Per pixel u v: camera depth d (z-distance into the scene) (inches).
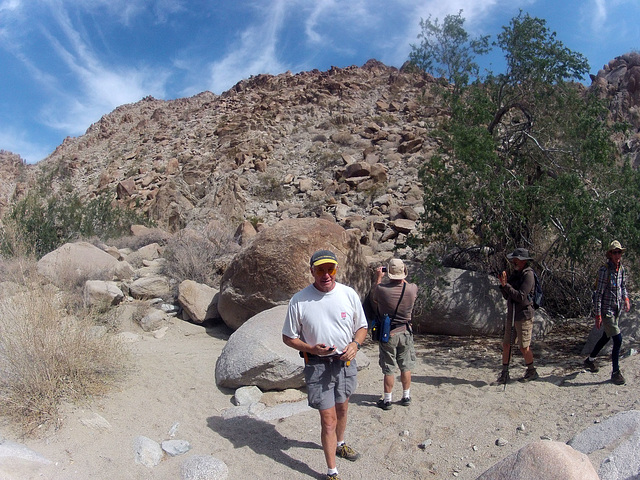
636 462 139.3
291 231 315.3
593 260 328.2
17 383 192.4
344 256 319.6
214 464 166.6
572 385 223.5
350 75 1830.7
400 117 1327.5
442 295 321.4
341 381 166.6
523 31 363.6
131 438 184.4
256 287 307.6
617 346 217.8
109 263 420.5
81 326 231.5
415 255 427.8
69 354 212.1
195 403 222.8
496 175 320.5
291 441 189.6
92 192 1180.5
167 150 1380.4
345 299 167.0
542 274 340.8
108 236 670.5
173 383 241.0
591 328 319.9
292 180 986.7
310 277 303.9
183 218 836.0
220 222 698.8
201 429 199.8
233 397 230.2
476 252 371.2
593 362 236.5
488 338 313.9
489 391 226.4
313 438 191.9
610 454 148.5
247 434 195.5
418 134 1112.2
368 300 231.9
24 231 475.5
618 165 348.5
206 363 270.1
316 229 317.7
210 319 349.1
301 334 167.6
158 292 382.9
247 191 941.2
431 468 165.6
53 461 162.1
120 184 1062.4
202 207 880.9
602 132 316.8
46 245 566.9
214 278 419.2
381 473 165.6
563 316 346.6
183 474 163.8
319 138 1222.9
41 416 184.5
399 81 1620.3
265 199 909.8
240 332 257.4
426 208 338.0
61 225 647.8
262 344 239.5
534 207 325.4
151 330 331.6
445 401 218.7
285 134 1296.8
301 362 235.5
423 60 429.1
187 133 1508.4
